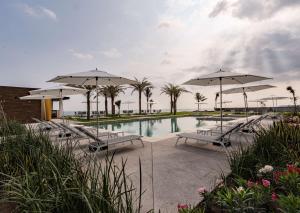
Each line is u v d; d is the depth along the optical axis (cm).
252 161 305
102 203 149
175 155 484
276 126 429
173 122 2034
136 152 518
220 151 518
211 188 278
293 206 163
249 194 196
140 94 3359
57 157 243
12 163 272
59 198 161
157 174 350
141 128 1592
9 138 327
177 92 3316
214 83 707
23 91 1769
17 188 195
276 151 330
